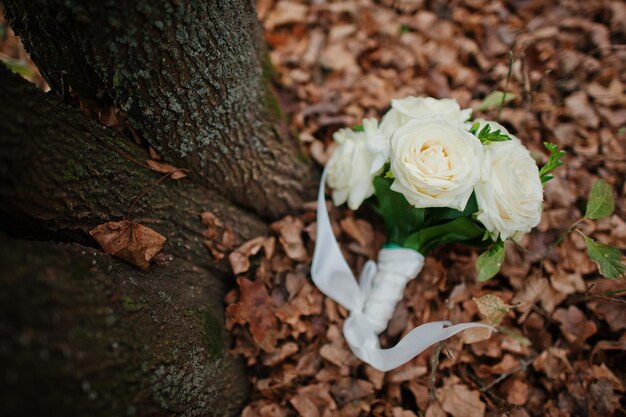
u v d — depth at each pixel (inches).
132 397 15.6
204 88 17.9
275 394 20.7
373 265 20.9
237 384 20.3
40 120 15.4
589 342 21.0
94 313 15.1
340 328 21.5
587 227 22.0
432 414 19.8
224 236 21.0
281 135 22.1
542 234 22.3
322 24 28.2
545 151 23.6
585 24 26.2
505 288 21.7
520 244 21.7
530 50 26.0
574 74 25.2
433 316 21.5
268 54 23.2
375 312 20.0
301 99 25.3
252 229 22.2
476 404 19.8
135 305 16.6
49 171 15.6
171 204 19.1
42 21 15.9
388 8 28.6
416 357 20.9
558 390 20.4
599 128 24.1
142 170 18.4
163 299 18.0
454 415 19.8
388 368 19.0
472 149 16.4
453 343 20.8
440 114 18.2
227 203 21.6
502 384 20.5
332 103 25.5
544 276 21.7
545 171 17.6
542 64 25.8
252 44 19.5
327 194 23.5
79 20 15.4
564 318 21.0
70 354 13.9
